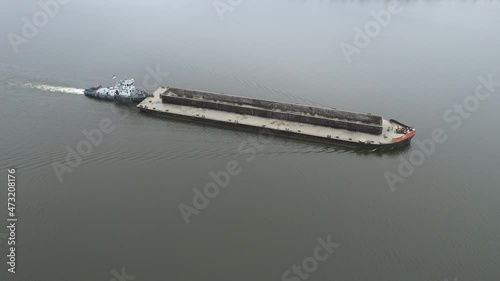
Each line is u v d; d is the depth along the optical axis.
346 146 69.94
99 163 63.53
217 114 78.25
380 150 68.75
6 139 68.56
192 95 83.81
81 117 77.31
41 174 60.81
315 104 83.00
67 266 46.31
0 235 50.25
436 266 47.34
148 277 44.81
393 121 74.62
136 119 78.12
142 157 65.38
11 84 87.81
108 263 46.59
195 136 72.56
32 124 73.75
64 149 66.69
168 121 78.00
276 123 75.06
